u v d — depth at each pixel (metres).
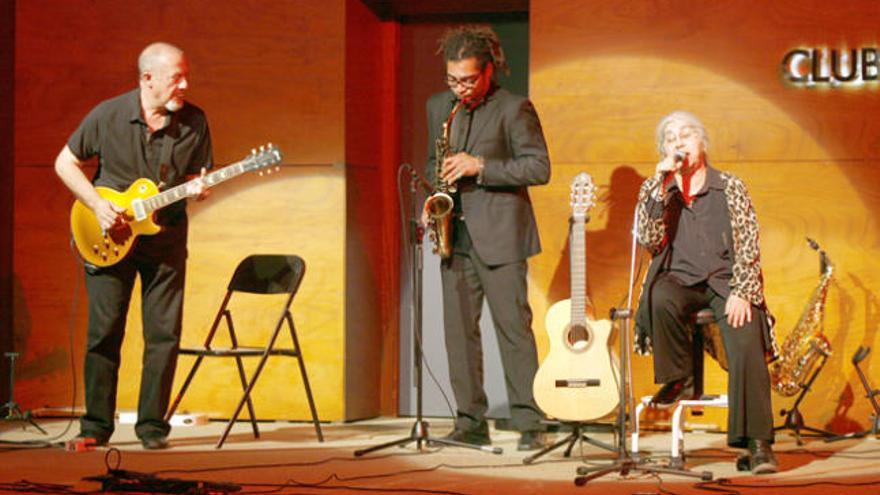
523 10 7.62
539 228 6.99
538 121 6.03
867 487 4.80
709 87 6.85
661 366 5.33
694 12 6.87
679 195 5.47
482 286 6.11
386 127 7.76
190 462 5.62
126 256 6.00
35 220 7.56
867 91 6.71
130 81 7.48
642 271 6.86
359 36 7.45
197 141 6.16
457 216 6.05
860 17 6.71
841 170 6.73
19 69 7.57
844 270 6.72
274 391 7.32
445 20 7.75
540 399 5.91
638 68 6.92
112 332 6.16
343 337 7.25
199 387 7.38
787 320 6.74
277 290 6.59
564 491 4.76
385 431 6.93
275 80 7.33
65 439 6.57
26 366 7.57
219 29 7.38
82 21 7.52
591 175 6.95
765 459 5.18
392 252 7.76
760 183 6.80
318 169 7.28
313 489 4.80
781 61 6.79
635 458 5.45
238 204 7.36
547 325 6.00
